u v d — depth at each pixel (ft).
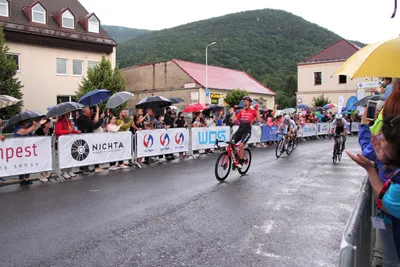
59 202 20.04
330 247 13.60
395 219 7.63
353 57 10.00
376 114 10.78
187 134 39.86
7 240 14.30
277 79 219.00
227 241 14.14
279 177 27.71
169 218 17.03
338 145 36.04
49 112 26.16
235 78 136.26
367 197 8.95
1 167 23.81
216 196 21.29
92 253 13.01
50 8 89.35
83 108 30.63
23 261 12.36
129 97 35.27
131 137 32.94
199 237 14.56
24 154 24.93
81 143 28.43
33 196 21.49
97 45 89.15
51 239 14.39
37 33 77.92
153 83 120.98
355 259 5.60
